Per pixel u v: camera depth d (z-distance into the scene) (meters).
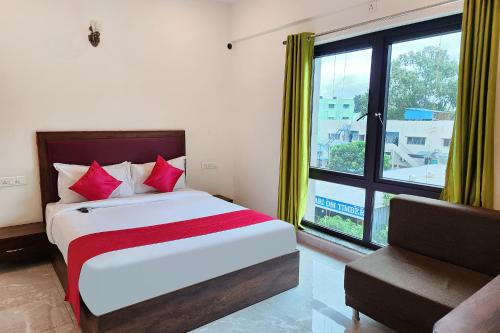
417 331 1.90
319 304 2.55
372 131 3.15
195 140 4.49
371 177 3.20
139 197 3.45
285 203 3.77
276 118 4.00
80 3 3.49
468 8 2.24
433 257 2.35
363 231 3.35
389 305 2.02
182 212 3.04
